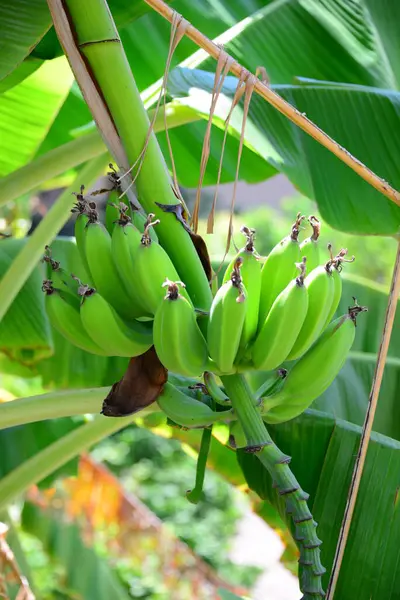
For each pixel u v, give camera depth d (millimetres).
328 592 1062
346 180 1516
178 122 1594
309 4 1927
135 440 5844
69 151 1586
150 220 1093
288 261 1112
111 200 1203
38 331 2027
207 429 1160
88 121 2201
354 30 1920
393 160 1542
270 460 1040
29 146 2043
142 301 1112
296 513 1025
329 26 1908
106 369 2193
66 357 2191
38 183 1588
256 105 1503
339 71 1885
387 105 1587
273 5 1936
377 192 1515
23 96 1946
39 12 1351
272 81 1871
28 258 1670
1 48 1372
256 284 1083
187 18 2045
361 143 1558
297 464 1477
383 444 1447
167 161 2076
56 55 1558
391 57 1911
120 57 1143
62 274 1184
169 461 5770
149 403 1142
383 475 1429
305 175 1470
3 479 1630
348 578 1403
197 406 1119
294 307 1040
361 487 1431
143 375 1144
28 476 1627
